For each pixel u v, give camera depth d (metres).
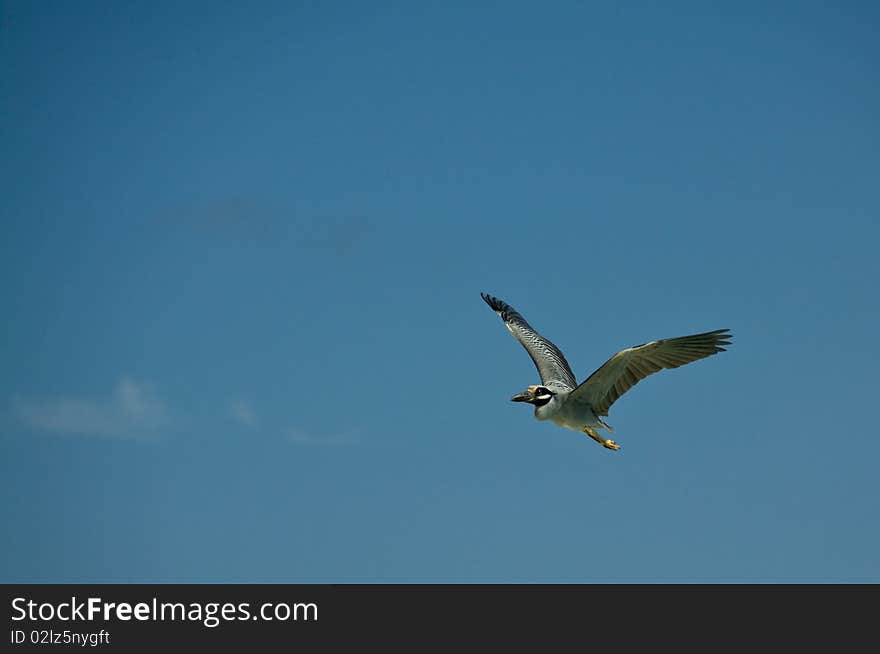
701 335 19.48
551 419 21.44
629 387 20.53
